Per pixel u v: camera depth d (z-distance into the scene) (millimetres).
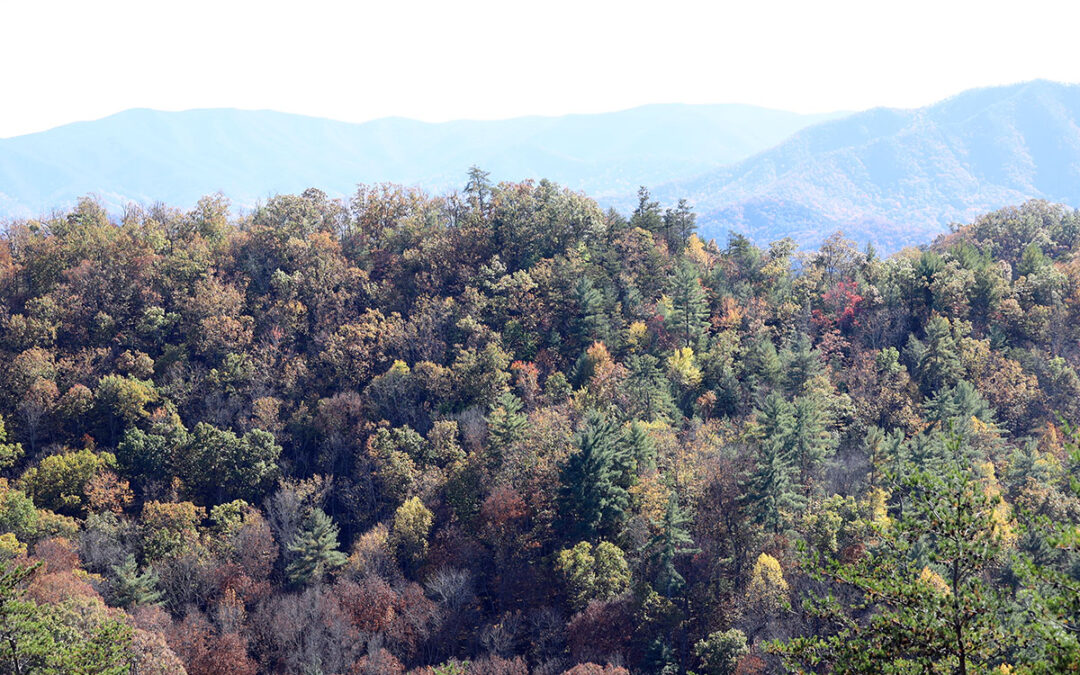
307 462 94125
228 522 79000
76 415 95500
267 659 64438
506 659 62594
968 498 20609
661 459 79000
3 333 106625
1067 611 17844
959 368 101438
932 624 19422
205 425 89812
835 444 81188
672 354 104312
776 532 69438
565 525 73562
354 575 73125
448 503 81750
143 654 51781
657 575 67750
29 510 74812
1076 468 72875
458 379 98438
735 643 55469
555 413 86688
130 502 83438
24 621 26906
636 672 58938
